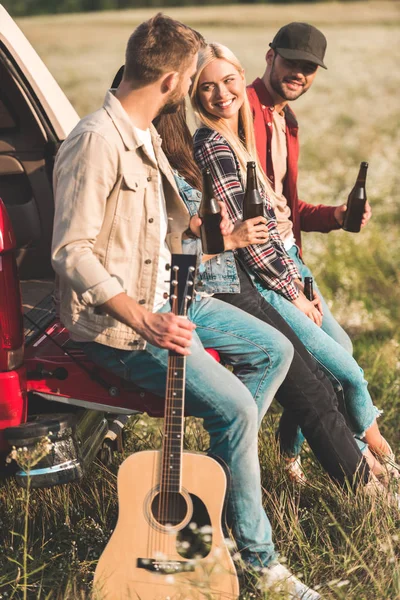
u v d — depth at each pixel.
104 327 3.60
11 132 5.36
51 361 3.92
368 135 19.02
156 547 3.51
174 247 3.86
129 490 3.52
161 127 4.23
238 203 4.25
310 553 3.93
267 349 3.91
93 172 3.38
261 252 4.29
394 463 4.64
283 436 4.70
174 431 3.51
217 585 3.49
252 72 27.25
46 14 58.19
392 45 36.56
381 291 8.72
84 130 3.42
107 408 3.94
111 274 3.54
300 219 5.21
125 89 3.54
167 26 3.47
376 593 3.63
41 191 5.36
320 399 4.16
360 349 6.89
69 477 3.62
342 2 59.50
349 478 4.20
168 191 3.77
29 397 4.22
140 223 3.56
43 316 4.48
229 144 4.35
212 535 3.50
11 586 3.72
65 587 3.69
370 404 4.55
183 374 3.52
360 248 9.59
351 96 25.09
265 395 3.93
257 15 50.62
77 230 3.36
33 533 4.13
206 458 3.52
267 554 3.70
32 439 3.55
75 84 27.17
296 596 3.60
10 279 3.65
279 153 4.91
